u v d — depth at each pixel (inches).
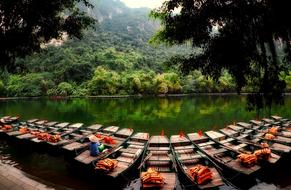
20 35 224.8
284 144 482.3
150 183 312.0
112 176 349.7
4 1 207.9
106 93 2427.4
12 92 2304.4
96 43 3897.6
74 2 261.6
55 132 616.1
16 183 308.2
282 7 153.1
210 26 183.9
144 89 2423.7
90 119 1020.5
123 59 3248.0
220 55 182.7
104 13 6574.8
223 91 2495.1
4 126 689.0
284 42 176.2
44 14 228.5
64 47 3420.3
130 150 454.0
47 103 1752.0
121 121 965.8
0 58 235.1
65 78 2684.5
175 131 780.6
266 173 391.2
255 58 180.5
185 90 2480.3
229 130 615.8
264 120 736.3
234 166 374.3
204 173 326.0
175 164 402.0
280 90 183.6
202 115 1093.1
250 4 165.0
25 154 530.3
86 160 410.9
